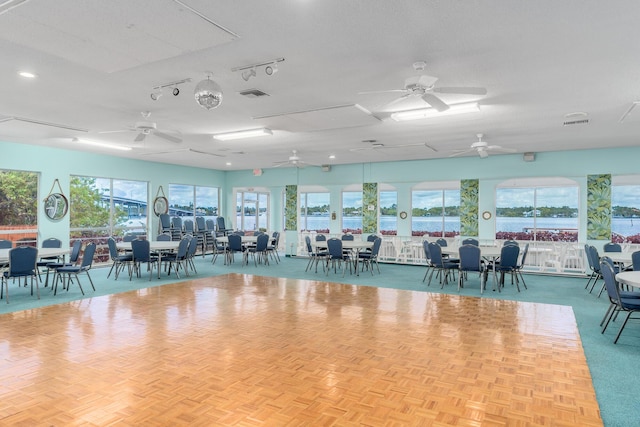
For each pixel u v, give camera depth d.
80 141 7.67
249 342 3.95
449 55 3.42
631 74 3.85
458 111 5.16
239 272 8.75
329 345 3.87
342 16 2.74
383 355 3.60
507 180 9.85
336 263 10.12
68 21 2.64
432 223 11.70
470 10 2.65
